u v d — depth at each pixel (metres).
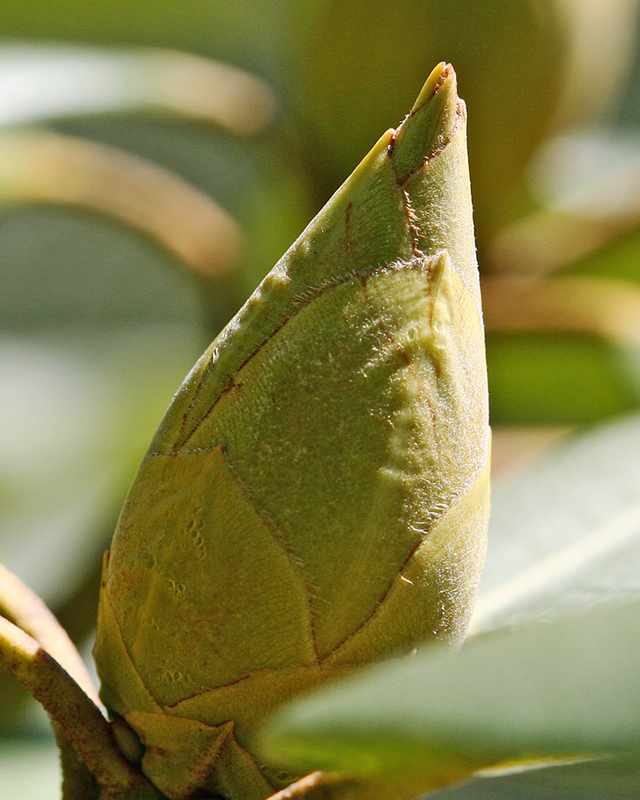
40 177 0.25
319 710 0.12
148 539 0.14
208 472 0.14
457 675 0.12
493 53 0.22
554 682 0.12
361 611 0.14
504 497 0.18
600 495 0.18
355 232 0.14
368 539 0.14
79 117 0.26
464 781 0.13
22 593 0.15
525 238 0.26
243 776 0.14
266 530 0.14
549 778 0.14
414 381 0.14
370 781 0.13
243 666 0.14
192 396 0.14
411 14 0.22
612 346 0.25
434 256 0.14
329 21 0.23
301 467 0.14
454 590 0.14
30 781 0.20
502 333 0.25
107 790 0.15
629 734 0.12
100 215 0.26
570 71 0.23
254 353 0.14
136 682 0.14
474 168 0.24
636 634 0.12
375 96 0.23
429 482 0.14
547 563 0.17
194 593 0.14
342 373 0.14
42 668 0.14
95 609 0.22
